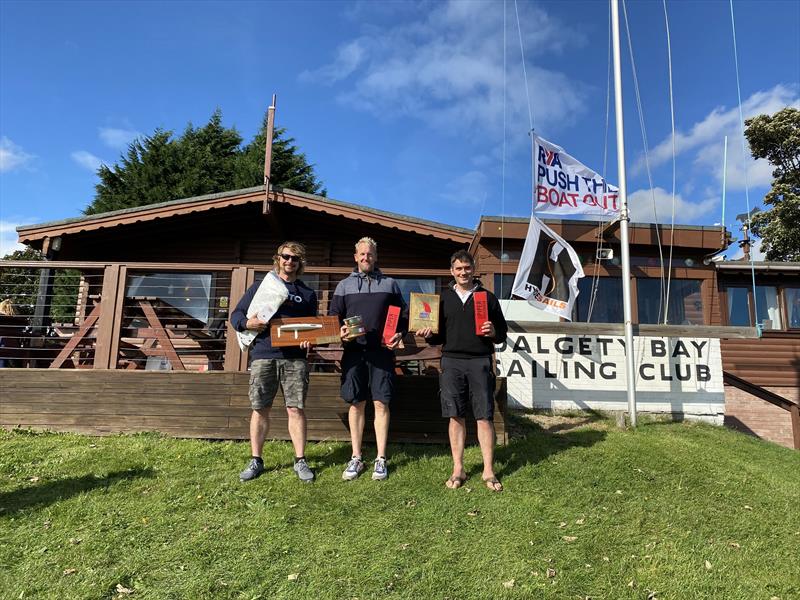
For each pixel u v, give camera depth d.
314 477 4.21
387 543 3.35
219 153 24.64
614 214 7.74
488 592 2.91
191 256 9.95
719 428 6.78
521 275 7.32
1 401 5.34
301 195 8.80
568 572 3.12
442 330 4.40
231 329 5.57
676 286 9.30
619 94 7.05
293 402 4.27
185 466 4.48
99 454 4.66
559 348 7.20
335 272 5.73
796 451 6.57
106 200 21.61
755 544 3.58
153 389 5.36
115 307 5.64
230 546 3.29
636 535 3.58
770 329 11.12
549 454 4.97
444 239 8.86
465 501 3.92
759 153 20.75
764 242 20.91
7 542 3.27
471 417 5.31
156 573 3.00
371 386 4.34
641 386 7.14
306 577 3.00
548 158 7.71
